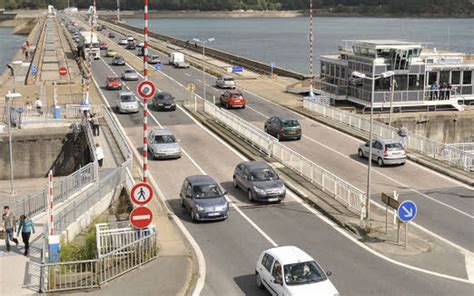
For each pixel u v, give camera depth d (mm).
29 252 25156
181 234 28312
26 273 22938
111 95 68062
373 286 22359
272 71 85750
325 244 26906
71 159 51688
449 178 38094
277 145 41781
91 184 34094
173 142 43219
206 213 29703
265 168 34438
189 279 22609
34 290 21391
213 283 22672
